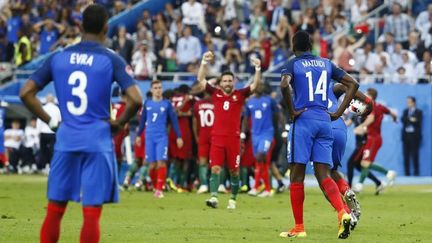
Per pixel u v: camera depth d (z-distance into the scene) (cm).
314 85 3256
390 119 8312
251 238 3253
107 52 2375
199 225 3759
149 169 6444
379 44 8619
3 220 3847
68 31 9331
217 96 4903
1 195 5531
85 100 2341
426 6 9275
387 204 5297
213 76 7250
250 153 6438
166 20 9412
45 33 9381
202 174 6341
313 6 9581
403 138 8288
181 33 8956
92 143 2314
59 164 2333
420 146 8288
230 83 4872
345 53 8444
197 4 9325
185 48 8694
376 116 6341
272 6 9331
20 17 9638
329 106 3828
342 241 3170
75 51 2375
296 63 3269
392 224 3928
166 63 8631
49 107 7694
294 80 3275
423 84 8288
